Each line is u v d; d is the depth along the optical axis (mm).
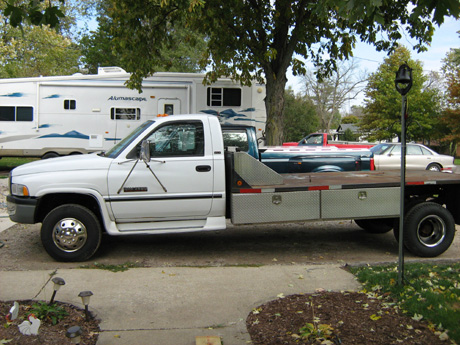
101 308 4316
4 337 3584
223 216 6168
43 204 6117
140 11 12391
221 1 12547
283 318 4066
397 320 3928
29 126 15359
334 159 8852
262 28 14328
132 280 5145
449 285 4738
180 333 3852
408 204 6523
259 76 15414
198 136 6031
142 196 5883
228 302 4523
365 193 6246
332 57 16250
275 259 6309
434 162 17594
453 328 3652
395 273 5117
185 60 31984
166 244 7086
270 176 6113
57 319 3982
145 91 15406
